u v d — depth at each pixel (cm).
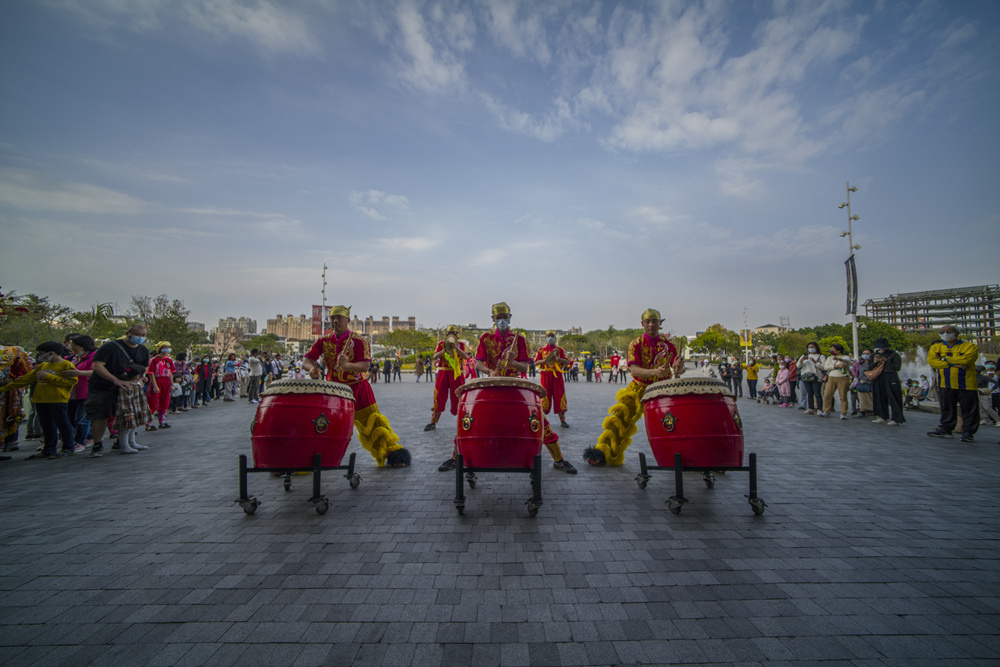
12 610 287
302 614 282
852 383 1284
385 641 254
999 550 376
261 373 1859
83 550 377
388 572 336
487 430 457
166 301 3412
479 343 643
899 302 11244
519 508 483
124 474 644
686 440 462
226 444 889
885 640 256
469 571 337
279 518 454
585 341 10900
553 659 240
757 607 289
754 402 1842
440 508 483
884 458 739
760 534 409
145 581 324
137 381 827
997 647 249
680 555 365
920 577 329
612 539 398
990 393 1155
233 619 276
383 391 2366
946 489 555
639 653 245
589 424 1127
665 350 639
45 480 611
